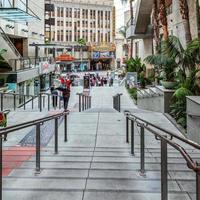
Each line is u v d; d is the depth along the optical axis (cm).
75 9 10481
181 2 1524
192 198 499
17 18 2798
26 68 2812
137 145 917
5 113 1079
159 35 2408
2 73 2342
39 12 4406
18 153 807
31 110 1870
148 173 630
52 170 655
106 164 700
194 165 309
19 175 621
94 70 10488
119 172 639
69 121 1323
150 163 704
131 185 562
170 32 2428
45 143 941
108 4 11094
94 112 1614
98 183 572
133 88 3209
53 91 2283
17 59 2523
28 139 988
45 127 1187
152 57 1561
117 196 511
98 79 5400
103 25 11125
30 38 3875
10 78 2352
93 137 1032
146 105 2045
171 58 1518
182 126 1191
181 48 1437
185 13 1522
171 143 409
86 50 10338
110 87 4188
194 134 968
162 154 446
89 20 10819
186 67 1402
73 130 1141
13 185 563
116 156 777
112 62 10694
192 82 1226
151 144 927
